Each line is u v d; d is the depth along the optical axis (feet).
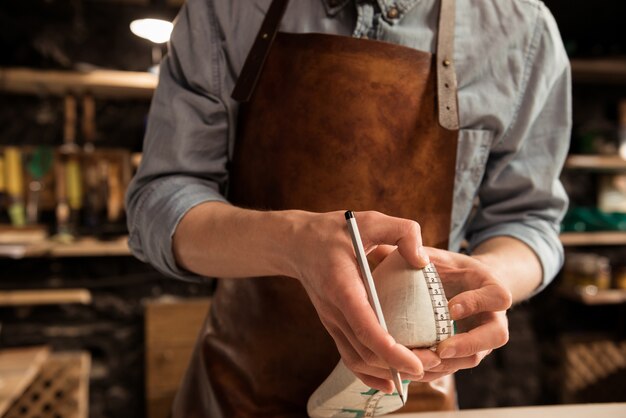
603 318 10.68
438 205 2.71
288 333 2.67
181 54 2.76
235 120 2.85
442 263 2.02
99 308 9.05
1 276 8.78
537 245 2.80
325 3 2.75
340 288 1.60
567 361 9.95
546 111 3.00
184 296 9.30
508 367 10.28
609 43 9.27
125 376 9.11
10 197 8.30
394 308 1.81
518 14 2.80
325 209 2.60
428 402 2.71
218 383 2.79
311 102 2.59
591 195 10.58
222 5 2.74
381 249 2.07
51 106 8.80
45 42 8.45
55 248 7.88
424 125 2.62
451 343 1.75
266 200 2.70
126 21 8.91
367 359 1.62
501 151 2.95
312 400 2.33
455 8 2.72
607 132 9.79
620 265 9.91
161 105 2.76
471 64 2.73
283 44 2.66
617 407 2.51
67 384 8.45
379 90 2.56
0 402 5.73
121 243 8.18
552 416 2.39
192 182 2.64
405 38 2.70
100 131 8.96
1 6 8.39
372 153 2.57
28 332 8.83
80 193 8.59
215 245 2.19
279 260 1.91
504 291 1.85
